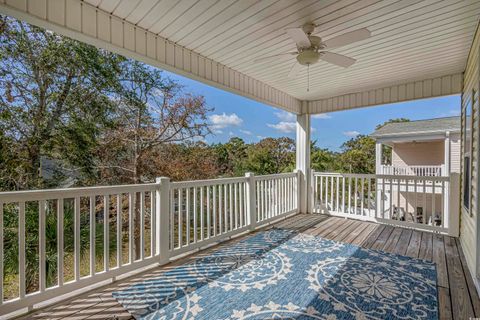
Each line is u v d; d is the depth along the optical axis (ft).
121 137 22.95
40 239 7.00
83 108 20.95
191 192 20.72
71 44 19.89
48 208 15.84
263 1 7.61
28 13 6.82
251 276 8.84
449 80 13.98
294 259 10.32
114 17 8.52
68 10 7.52
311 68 13.01
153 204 9.86
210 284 8.29
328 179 20.17
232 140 41.34
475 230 8.54
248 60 12.23
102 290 7.95
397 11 8.09
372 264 9.82
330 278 8.67
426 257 10.59
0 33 17.30
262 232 14.26
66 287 7.41
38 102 18.98
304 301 7.30
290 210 18.29
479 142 8.44
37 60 18.76
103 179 22.33
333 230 14.61
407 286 8.15
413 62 12.24
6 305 6.39
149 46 9.58
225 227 12.87
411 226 14.98
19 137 18.19
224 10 8.13
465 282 8.44
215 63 12.45
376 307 6.99
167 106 25.75
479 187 8.30
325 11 8.11
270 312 6.81
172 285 8.23
